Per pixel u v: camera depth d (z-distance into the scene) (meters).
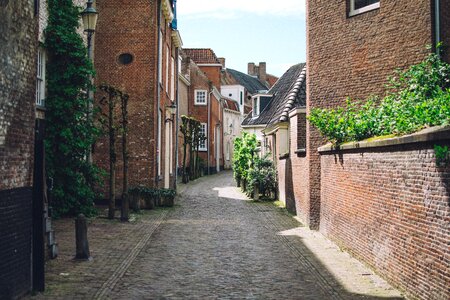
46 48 15.62
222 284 8.87
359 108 13.80
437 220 6.99
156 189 21.38
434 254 7.06
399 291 8.30
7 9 7.10
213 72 59.16
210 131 50.97
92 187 17.33
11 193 7.24
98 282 8.68
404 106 10.29
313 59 14.96
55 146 15.95
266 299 7.95
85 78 16.06
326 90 14.65
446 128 6.62
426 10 12.57
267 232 14.89
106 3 22.08
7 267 7.08
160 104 23.97
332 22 14.52
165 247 12.27
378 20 13.48
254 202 24.03
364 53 13.79
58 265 9.88
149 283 8.84
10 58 7.24
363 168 10.41
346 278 9.21
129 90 21.98
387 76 13.28
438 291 6.91
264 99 34.75
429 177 7.26
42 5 15.20
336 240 12.72
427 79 11.91
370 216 9.92
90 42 15.78
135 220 16.84
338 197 12.52
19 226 7.52
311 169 15.22
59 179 15.99
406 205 8.10
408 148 8.03
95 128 16.59
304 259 10.91
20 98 7.61
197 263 10.55
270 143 27.66
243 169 29.89
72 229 13.87
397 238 8.48
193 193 29.00
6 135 7.09
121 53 22.02
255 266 10.33
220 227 15.83
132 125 21.92
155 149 22.09
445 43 12.45
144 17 22.09
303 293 8.30
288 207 20.67
